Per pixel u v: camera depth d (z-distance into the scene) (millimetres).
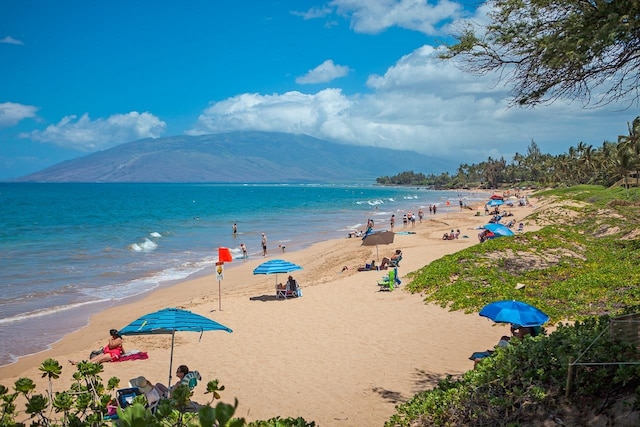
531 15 6996
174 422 4609
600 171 101812
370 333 15703
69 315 20734
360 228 59406
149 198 149125
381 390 11172
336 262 33094
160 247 43094
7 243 44375
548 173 159125
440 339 14555
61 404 4777
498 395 7523
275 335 16125
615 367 6730
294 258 37219
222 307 20297
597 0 6273
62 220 70000
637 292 15273
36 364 14758
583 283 17281
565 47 6465
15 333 18141
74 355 15203
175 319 10766
